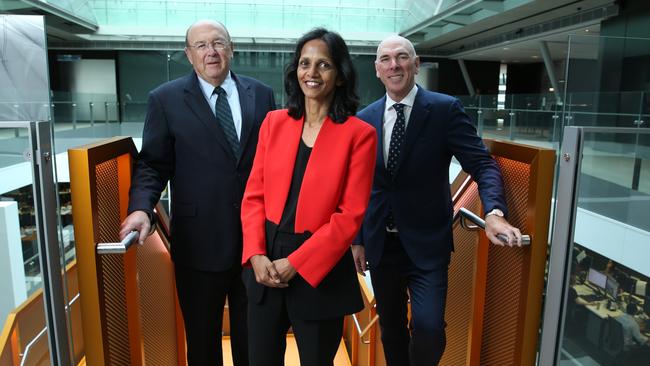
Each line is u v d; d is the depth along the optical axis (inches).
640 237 149.8
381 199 80.4
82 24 590.9
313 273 57.6
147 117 80.9
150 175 75.2
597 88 278.4
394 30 668.7
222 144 80.4
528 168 65.4
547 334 62.1
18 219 63.7
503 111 328.8
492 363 77.8
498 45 629.9
